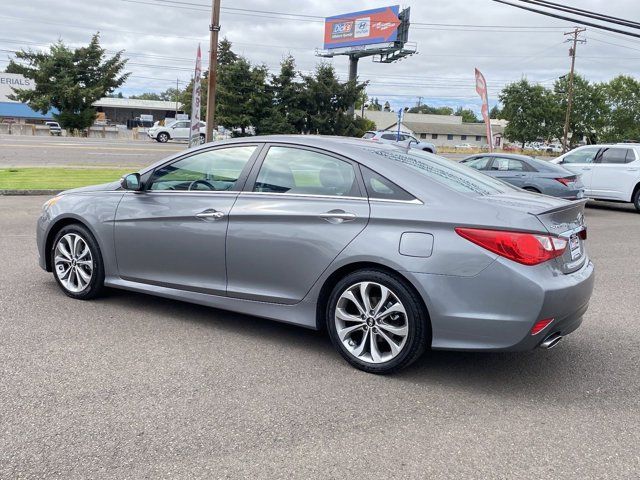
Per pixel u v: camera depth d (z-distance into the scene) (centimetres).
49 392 361
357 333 425
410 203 399
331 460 299
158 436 315
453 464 299
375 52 5925
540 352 470
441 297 378
